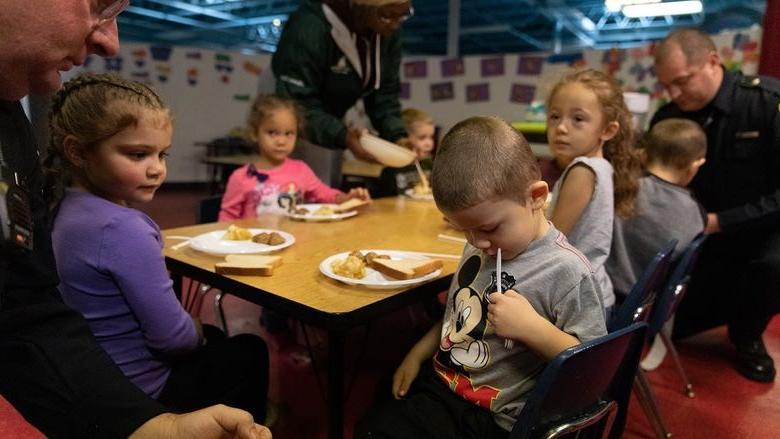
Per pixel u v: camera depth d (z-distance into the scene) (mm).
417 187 2475
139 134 1006
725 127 2203
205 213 2088
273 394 1820
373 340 2336
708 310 2305
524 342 882
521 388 952
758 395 1946
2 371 674
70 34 645
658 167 1953
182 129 6383
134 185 1040
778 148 2080
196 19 8227
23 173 752
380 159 2039
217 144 6086
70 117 980
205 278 1169
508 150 880
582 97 1382
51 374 659
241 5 7609
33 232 702
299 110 2248
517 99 4793
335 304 971
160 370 1096
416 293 1078
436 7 7121
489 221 890
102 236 972
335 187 2914
